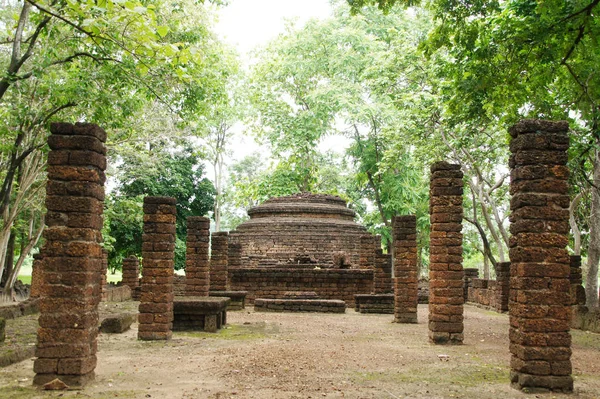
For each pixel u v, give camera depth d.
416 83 26.88
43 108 17.88
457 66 15.85
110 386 8.11
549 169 8.51
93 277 8.38
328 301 21.20
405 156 35.69
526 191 8.52
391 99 29.86
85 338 8.11
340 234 30.30
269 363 10.00
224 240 22.77
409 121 25.95
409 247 17.67
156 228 13.11
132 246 34.53
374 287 23.73
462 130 23.81
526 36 13.58
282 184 40.84
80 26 12.58
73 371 8.02
